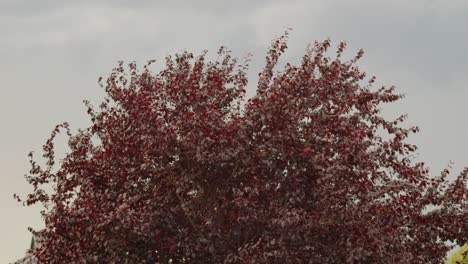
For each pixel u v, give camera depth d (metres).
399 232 20.16
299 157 18.91
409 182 20.81
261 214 18.97
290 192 18.89
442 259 21.97
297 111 19.58
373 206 19.41
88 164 19.95
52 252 19.75
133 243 18.62
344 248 18.41
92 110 21.20
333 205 19.22
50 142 21.22
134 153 19.59
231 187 19.42
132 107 20.12
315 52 21.33
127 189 19.47
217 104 20.97
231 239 19.20
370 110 21.02
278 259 17.94
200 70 21.36
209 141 18.78
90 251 19.08
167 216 18.86
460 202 22.09
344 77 21.55
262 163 19.05
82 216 18.92
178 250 19.23
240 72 21.78
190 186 19.64
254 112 19.09
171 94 20.42
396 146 21.11
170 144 19.05
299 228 18.17
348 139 19.64
